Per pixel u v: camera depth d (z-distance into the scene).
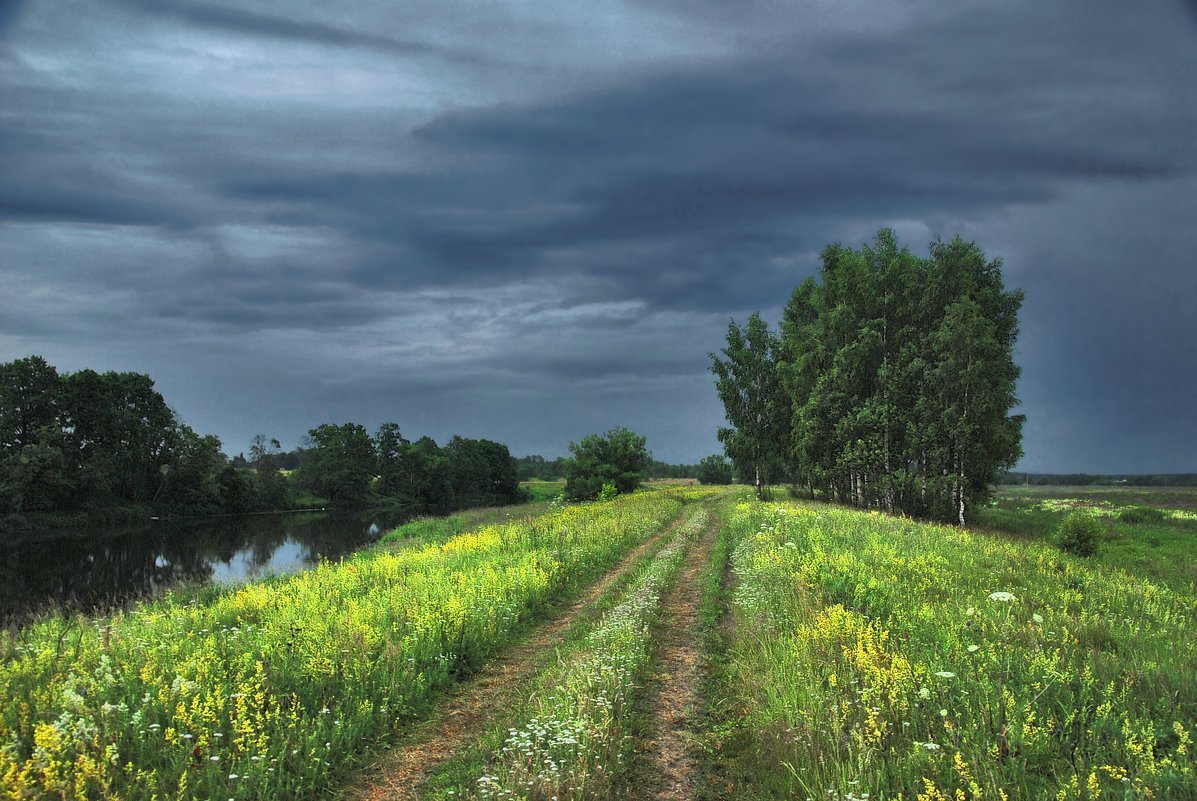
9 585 31.84
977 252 39.81
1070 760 5.26
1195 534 32.50
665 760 6.48
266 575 19.91
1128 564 21.77
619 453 80.75
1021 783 4.98
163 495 83.19
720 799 5.76
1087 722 5.87
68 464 70.12
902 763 5.45
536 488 152.88
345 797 6.05
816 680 7.15
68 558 43.84
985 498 38.59
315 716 7.20
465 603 11.39
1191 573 19.72
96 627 9.79
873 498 41.75
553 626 12.15
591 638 9.90
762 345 54.28
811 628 8.82
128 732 6.25
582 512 33.34
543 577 14.43
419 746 7.14
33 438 69.06
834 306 45.66
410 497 121.12
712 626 11.39
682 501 49.50
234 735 6.46
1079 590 12.42
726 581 15.51
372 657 8.88
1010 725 5.49
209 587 17.00
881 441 38.72
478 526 32.81
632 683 8.02
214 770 5.70
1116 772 4.84
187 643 8.83
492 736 6.97
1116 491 97.50
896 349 41.00
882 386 40.53
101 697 6.85
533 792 5.37
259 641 9.05
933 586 11.87
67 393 73.12
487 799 5.42
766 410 53.34
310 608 10.93
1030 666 6.91
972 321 34.09
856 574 12.43
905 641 8.09
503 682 9.19
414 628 10.05
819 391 42.44
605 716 6.66
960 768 4.98
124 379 85.06
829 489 47.47
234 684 7.50
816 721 6.30
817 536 17.84
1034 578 13.29
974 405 33.97
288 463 151.38
